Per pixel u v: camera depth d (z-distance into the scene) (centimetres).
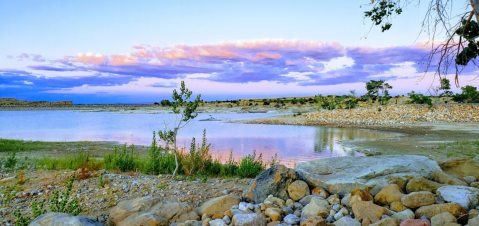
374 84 9762
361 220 544
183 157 1234
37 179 948
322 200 641
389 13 752
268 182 734
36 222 506
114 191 827
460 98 6669
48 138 3794
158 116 10769
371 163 802
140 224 585
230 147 2878
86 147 2631
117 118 9519
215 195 815
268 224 575
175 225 590
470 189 589
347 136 3925
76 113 14438
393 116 6197
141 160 1405
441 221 494
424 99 7062
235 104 19762
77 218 513
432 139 3219
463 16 618
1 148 2336
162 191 836
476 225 464
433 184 654
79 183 900
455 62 635
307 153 2505
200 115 10725
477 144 2478
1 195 809
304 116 7444
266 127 5591
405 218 536
